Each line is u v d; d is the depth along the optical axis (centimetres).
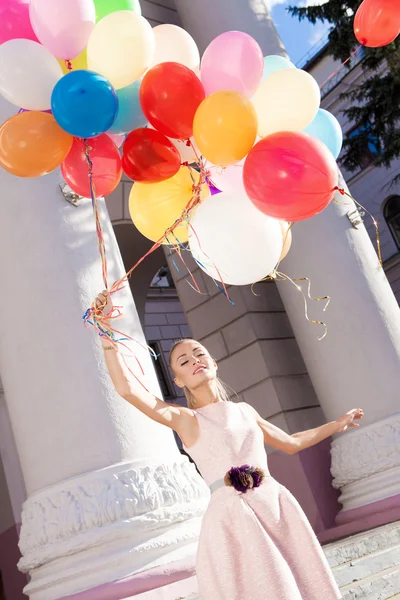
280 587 229
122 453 430
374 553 462
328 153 271
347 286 696
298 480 748
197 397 283
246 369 830
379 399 655
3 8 296
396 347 677
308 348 716
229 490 250
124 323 473
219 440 260
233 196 298
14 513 823
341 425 302
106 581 395
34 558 412
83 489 416
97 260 486
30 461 443
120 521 406
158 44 329
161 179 309
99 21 301
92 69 293
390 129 1328
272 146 267
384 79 1284
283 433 291
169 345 2005
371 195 1927
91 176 281
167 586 397
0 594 796
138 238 1016
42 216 481
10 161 289
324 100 1906
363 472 638
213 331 866
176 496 425
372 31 338
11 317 467
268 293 874
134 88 302
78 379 442
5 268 476
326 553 457
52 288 462
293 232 728
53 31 278
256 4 836
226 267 294
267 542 237
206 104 276
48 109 296
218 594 237
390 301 704
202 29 832
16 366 459
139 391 263
